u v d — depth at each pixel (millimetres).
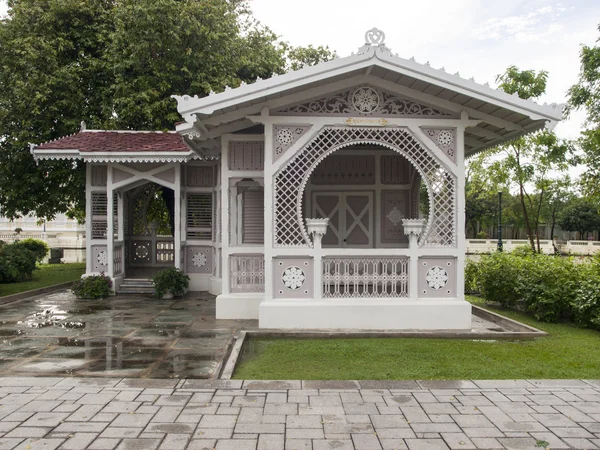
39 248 19609
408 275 7980
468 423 4324
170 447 3805
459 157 7875
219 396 4922
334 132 7996
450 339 7566
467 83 7180
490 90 7191
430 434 4098
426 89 7625
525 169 17344
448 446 3885
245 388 5172
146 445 3832
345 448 3828
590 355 6672
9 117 14352
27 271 14969
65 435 3990
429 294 7992
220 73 14977
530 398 4957
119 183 11797
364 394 5023
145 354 6535
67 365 6000
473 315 9938
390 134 7980
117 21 14039
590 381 5504
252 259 9023
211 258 12523
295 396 4945
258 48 17844
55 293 12406
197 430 4117
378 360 6348
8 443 3834
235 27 16297
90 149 11133
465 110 7859
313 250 7879
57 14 14789
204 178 12391
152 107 13891
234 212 9344
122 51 14312
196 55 14359
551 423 4340
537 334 7730
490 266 10938
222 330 7992
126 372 5734
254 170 8672
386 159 11297
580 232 44188
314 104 7852
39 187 15391
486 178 19859
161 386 5211
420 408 4664
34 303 10742
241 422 4289
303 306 7816
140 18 13414
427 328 7883
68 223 32062
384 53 7121
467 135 9203
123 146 11336
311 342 7277
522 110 7223
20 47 14062
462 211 7926
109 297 11539
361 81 7738
